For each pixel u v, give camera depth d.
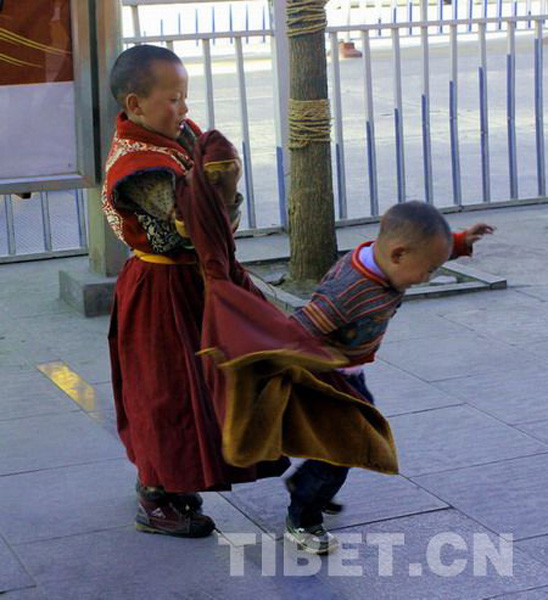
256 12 18.19
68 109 6.16
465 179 9.80
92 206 6.54
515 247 7.71
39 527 4.13
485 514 4.16
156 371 3.80
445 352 5.85
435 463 4.58
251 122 12.36
